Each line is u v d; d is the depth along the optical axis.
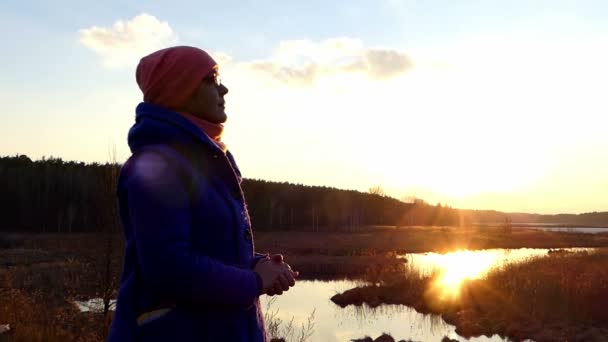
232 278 1.32
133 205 1.28
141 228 1.26
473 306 18.66
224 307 1.35
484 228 108.00
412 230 92.69
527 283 19.47
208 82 1.53
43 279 14.47
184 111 1.50
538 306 16.88
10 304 9.88
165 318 1.31
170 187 1.29
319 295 23.59
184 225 1.30
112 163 9.03
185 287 1.24
